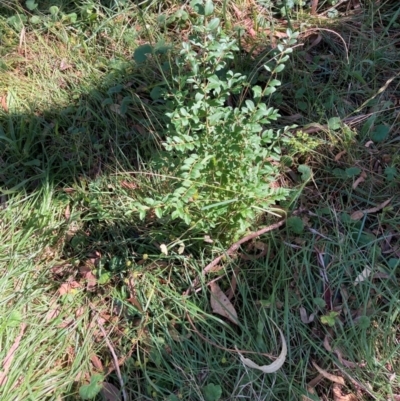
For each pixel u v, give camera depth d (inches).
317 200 40.7
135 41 49.1
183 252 38.7
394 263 37.5
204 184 33.2
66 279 38.7
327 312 36.3
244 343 35.4
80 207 41.7
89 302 37.7
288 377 34.5
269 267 38.1
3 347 35.8
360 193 40.8
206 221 35.7
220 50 34.3
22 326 36.7
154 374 34.8
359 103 45.3
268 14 50.4
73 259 39.3
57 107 46.1
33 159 43.8
